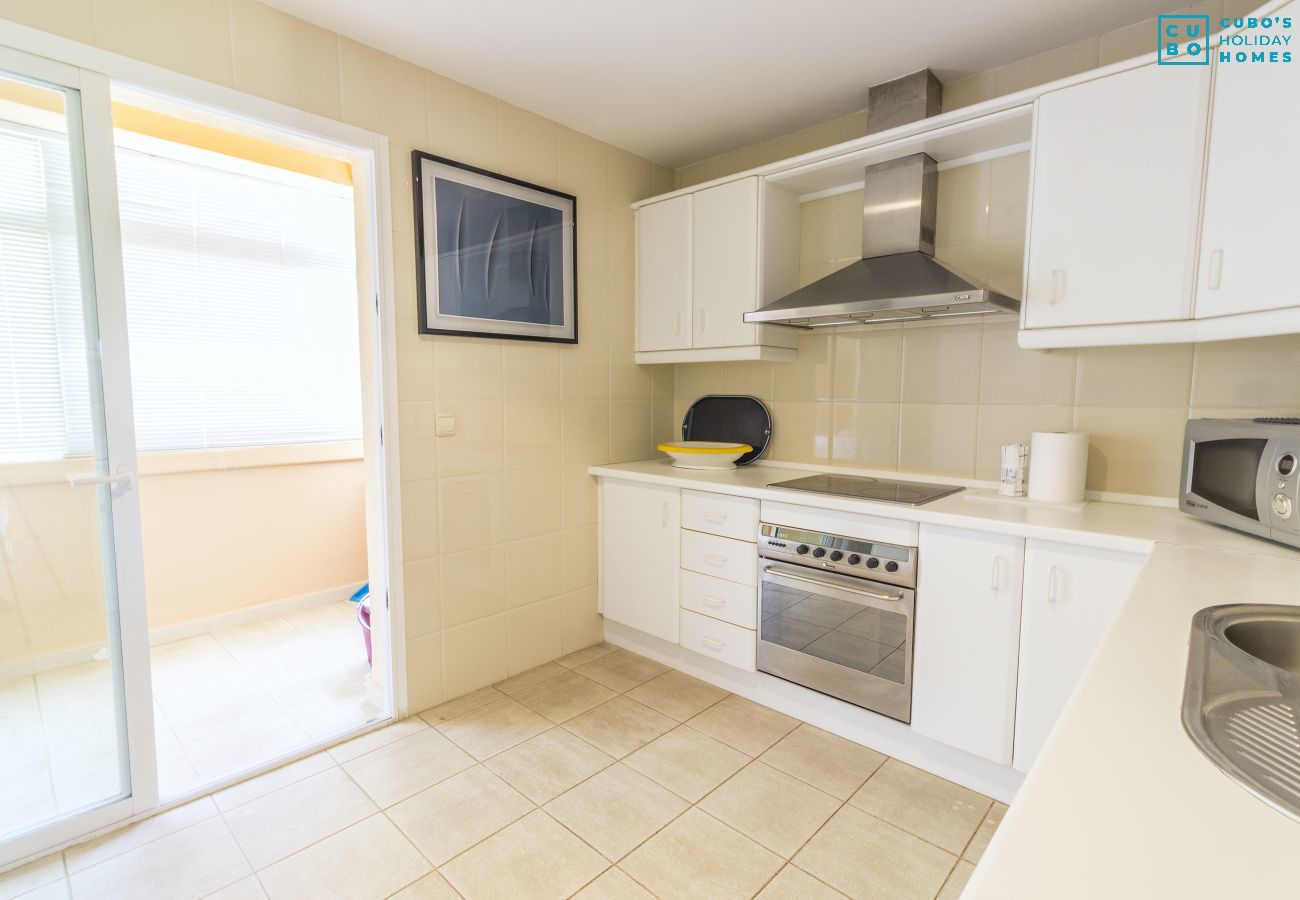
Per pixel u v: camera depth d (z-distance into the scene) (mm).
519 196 2566
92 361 1673
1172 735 622
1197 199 1584
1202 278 1572
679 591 2656
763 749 2148
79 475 1670
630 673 2740
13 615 1607
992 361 2266
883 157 2297
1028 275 1883
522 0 1855
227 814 1815
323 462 3561
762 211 2561
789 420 2877
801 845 1691
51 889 1538
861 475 2639
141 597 1769
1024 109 1890
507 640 2668
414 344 2291
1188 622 950
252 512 3328
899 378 2510
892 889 1540
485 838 1721
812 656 2232
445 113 2328
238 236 3209
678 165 3225
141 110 2703
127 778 1777
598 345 2951
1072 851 452
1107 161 1718
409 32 2037
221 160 3021
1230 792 528
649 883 1562
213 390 3172
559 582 2861
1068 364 2100
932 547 1914
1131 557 1556
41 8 1533
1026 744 1770
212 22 1787
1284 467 1371
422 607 2373
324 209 3506
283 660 2891
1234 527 1525
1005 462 2113
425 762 2070
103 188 1648
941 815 1813
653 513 2734
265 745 2188
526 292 2623
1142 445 1974
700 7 1889
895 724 2090
